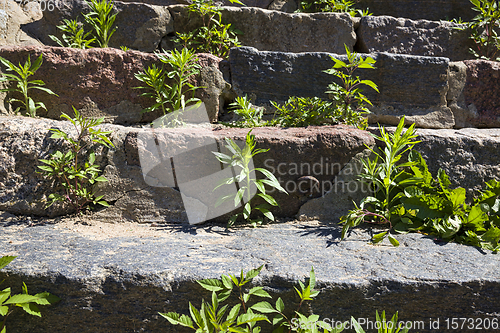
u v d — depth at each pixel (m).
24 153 2.62
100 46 3.73
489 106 3.50
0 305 1.71
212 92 3.34
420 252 2.13
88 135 2.73
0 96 3.03
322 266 1.96
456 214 2.38
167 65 3.30
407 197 2.49
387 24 4.23
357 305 1.84
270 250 2.16
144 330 1.86
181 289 1.84
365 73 3.43
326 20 4.18
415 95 3.45
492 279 1.82
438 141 2.80
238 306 1.75
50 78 3.14
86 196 2.61
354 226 2.56
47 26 3.88
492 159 2.78
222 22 4.11
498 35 4.37
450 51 4.29
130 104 3.27
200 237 2.39
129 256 2.03
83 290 1.82
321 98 3.44
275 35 4.17
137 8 3.95
